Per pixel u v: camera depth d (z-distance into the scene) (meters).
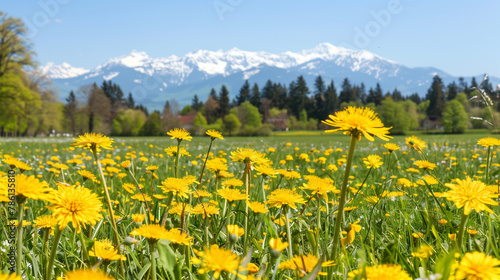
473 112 42.16
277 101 131.25
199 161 7.32
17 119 65.62
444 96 121.88
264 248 2.22
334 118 1.43
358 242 2.32
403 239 2.35
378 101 117.88
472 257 0.99
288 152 11.79
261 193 3.45
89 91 89.62
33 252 1.95
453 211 2.98
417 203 3.13
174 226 2.15
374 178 5.08
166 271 1.60
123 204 3.19
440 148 12.08
